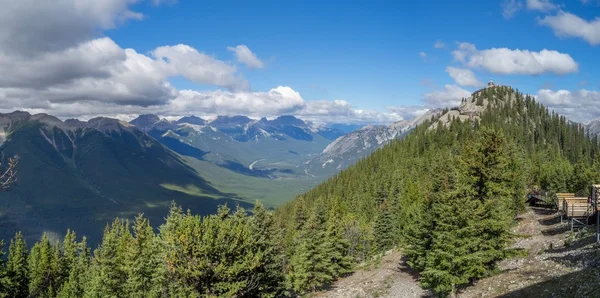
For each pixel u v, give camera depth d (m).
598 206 38.06
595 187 40.59
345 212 113.31
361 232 84.06
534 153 137.12
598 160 94.44
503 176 45.88
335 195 145.50
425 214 49.47
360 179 155.88
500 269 40.62
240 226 31.80
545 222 54.84
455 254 38.22
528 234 50.19
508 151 63.94
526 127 183.50
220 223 31.14
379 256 74.25
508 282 36.09
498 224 39.56
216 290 28.50
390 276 56.97
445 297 40.03
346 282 61.28
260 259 32.09
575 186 78.38
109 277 52.75
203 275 28.12
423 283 41.81
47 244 91.44
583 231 41.75
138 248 49.38
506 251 41.78
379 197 115.31
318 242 59.53
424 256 48.28
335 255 64.25
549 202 66.69
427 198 50.88
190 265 27.89
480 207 39.75
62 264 92.81
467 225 38.44
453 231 38.25
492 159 45.12
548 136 181.25
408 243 55.81
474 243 37.66
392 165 152.50
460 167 49.59
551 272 34.22
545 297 29.89
